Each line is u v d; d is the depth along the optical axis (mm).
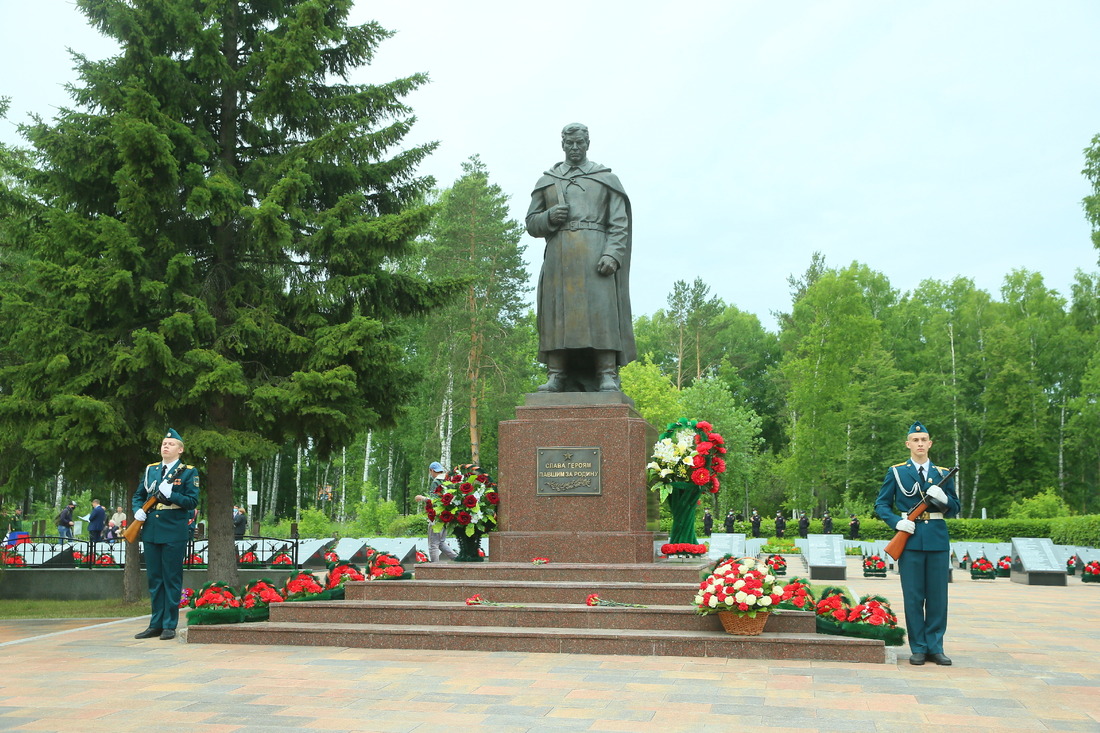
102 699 5867
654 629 7969
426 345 36406
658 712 5414
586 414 9789
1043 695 6008
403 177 15672
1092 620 11219
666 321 71125
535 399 10008
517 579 9125
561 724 5117
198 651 7977
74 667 7148
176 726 5113
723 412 50000
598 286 10438
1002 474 46750
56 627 11406
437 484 10531
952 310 55094
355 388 13195
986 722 5199
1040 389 47719
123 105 13188
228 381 12656
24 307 12516
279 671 6875
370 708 5547
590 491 9617
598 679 6480
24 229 13977
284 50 13938
